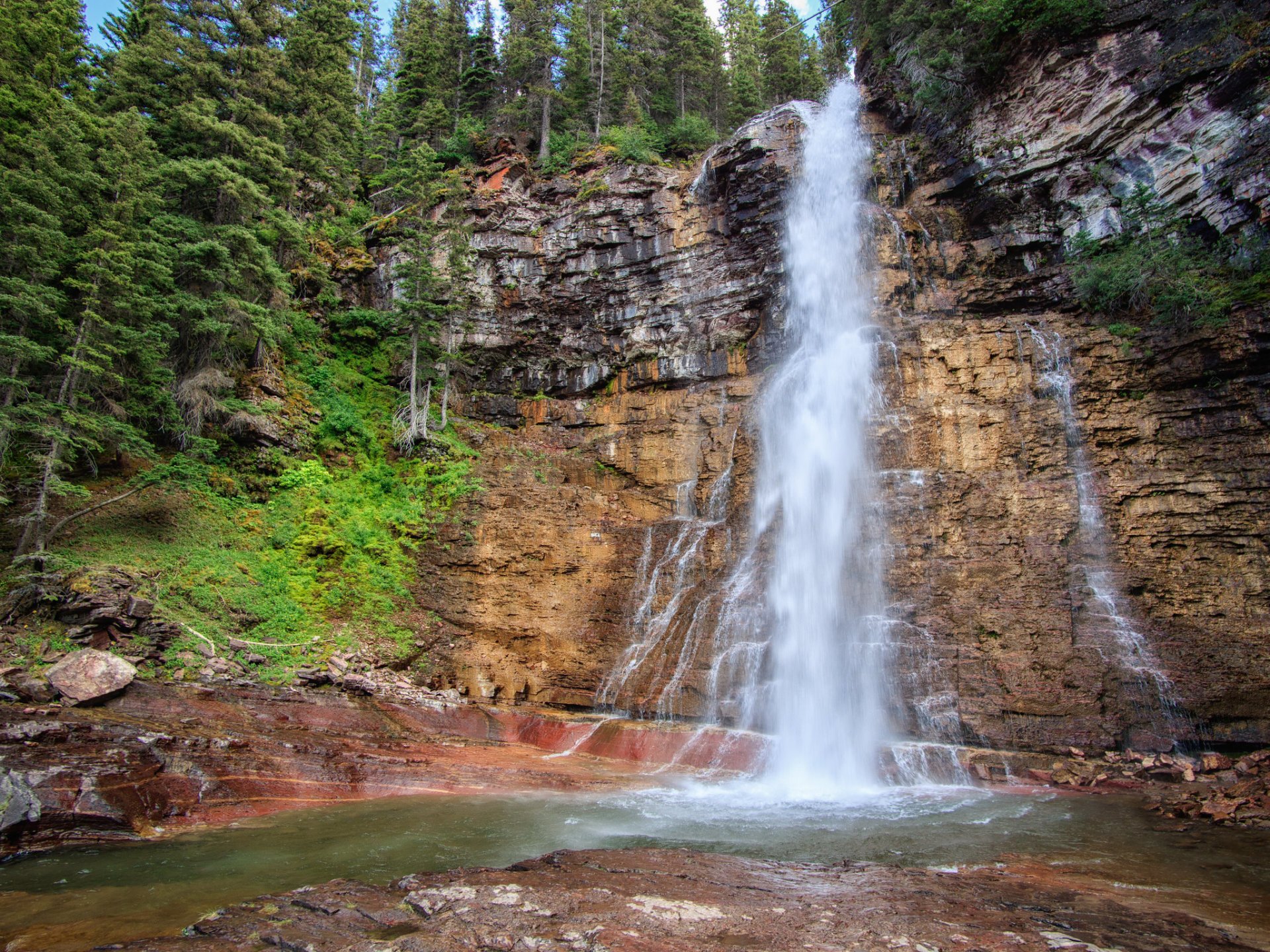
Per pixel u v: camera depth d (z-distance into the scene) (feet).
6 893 27.20
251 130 96.37
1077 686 53.47
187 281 78.84
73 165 67.31
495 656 72.02
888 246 91.81
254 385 83.41
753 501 83.61
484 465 93.40
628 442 97.50
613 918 22.79
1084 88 84.74
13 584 56.13
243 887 28.07
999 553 62.54
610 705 67.05
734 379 98.02
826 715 59.52
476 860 31.71
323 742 50.03
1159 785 46.03
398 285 107.86
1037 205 88.89
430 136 144.46
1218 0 76.74
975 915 23.82
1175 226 74.69
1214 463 61.31
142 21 105.81
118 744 41.32
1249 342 62.18
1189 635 55.36
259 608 64.64
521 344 110.22
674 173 109.70
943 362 76.13
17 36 86.17
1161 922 23.17
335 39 125.29
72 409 59.98
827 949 20.47
